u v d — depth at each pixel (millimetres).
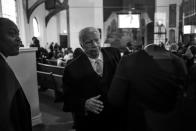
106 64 1408
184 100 862
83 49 1456
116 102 1125
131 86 1040
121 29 16625
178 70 992
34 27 13445
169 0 16625
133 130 1045
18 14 10336
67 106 1399
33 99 3043
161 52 1071
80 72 1363
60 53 8586
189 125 848
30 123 1134
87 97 1358
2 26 1121
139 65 1019
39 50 6324
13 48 1160
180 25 16172
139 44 2008
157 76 979
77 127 1453
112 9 17000
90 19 16703
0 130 890
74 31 16531
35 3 11883
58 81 4207
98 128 1411
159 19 16750
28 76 2965
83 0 16438
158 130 908
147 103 990
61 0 15562
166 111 921
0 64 998
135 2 17312
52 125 3043
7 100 931
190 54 3092
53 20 15891
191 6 14133
